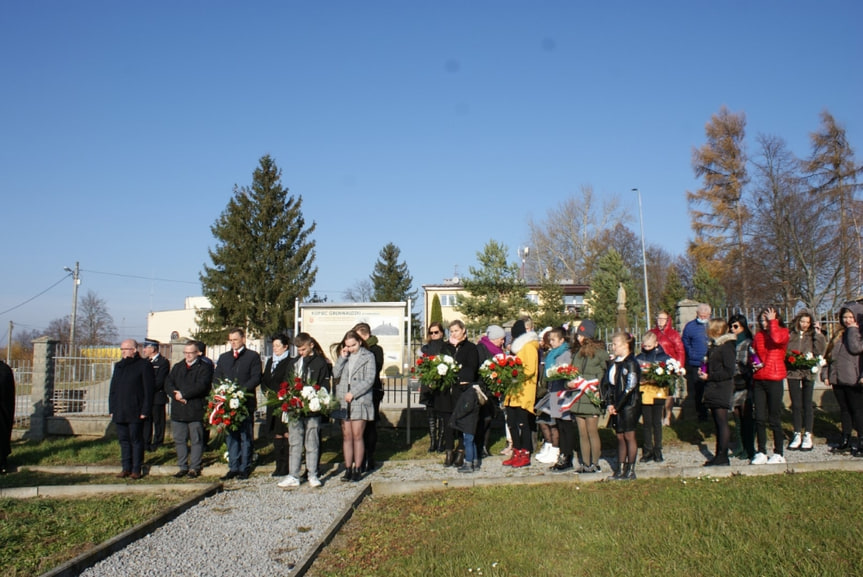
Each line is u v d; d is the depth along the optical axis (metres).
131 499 8.49
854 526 6.02
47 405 14.49
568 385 9.01
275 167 44.00
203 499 8.50
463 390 9.87
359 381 9.28
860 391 9.34
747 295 36.03
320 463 10.76
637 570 5.32
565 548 5.88
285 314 40.78
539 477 8.56
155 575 5.90
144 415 9.99
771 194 35.28
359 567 5.89
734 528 6.12
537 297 48.53
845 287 32.91
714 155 41.25
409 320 13.96
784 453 9.74
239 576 5.82
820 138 35.53
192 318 61.78
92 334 59.81
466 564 5.62
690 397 12.81
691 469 8.55
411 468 10.11
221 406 9.34
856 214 33.84
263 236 42.59
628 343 8.57
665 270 72.06
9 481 9.84
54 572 5.79
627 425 8.34
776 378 8.91
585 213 57.75
